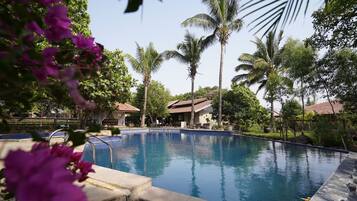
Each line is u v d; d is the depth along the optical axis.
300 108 20.45
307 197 6.01
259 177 8.02
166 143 16.92
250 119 25.77
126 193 3.09
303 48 14.70
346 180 5.61
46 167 0.44
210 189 6.90
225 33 23.22
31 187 0.42
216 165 9.97
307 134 15.94
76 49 1.00
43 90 1.00
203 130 22.98
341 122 13.11
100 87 14.34
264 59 25.84
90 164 0.99
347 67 11.86
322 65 12.93
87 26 12.08
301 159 10.66
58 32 0.81
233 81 29.42
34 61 0.75
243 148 14.38
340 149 11.93
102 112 17.98
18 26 0.74
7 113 1.18
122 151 13.29
